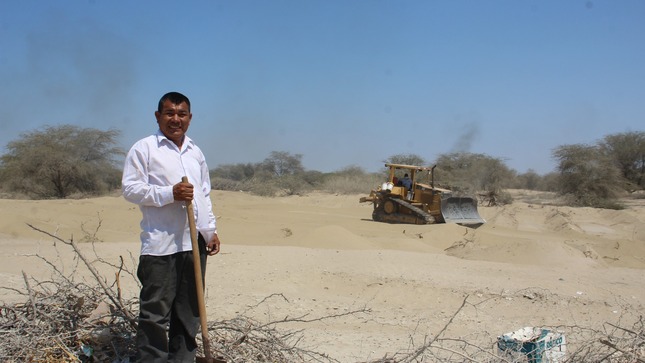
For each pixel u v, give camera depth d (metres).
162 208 4.56
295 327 7.70
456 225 20.06
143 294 4.57
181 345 4.71
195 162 4.81
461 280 11.05
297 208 31.36
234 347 5.13
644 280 11.80
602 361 5.05
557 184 36.53
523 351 5.20
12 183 36.38
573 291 10.50
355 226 21.61
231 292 9.62
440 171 40.75
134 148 4.63
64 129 38.00
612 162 36.62
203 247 4.80
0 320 5.11
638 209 30.92
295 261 12.32
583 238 21.19
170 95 4.73
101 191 38.50
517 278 11.46
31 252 12.37
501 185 38.78
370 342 6.95
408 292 10.14
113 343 4.94
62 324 5.05
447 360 5.39
